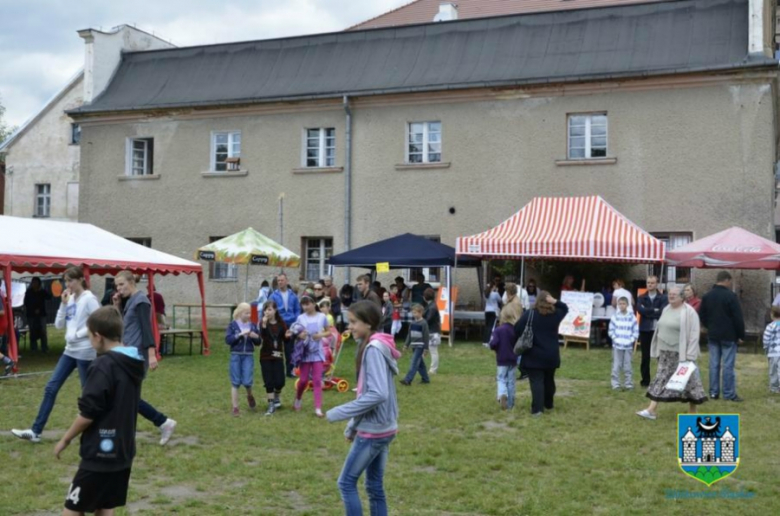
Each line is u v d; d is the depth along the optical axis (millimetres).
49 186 34438
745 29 20047
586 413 10516
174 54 26188
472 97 21562
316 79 23594
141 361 4902
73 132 34094
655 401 10102
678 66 19672
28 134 34656
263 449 8508
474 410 10703
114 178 25438
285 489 6953
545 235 17875
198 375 13992
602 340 18812
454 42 22969
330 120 23078
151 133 25078
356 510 5203
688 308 9977
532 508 6348
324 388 12539
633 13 21547
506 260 20406
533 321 10469
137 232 25078
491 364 15430
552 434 9258
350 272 22844
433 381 13297
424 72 22516
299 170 23266
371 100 22531
